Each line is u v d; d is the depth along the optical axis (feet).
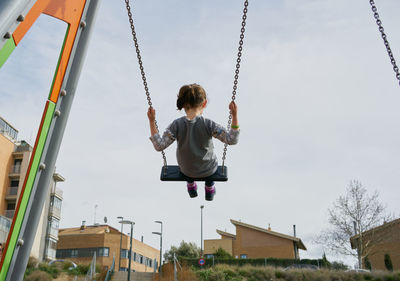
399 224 90.07
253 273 73.97
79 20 9.26
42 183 7.79
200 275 73.46
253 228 122.52
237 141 8.95
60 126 8.34
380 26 10.59
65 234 136.46
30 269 70.64
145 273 85.20
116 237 134.10
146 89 9.84
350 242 87.35
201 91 9.07
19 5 7.13
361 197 86.07
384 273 67.62
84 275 77.46
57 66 8.62
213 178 9.96
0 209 92.63
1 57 6.98
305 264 85.25
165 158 10.02
